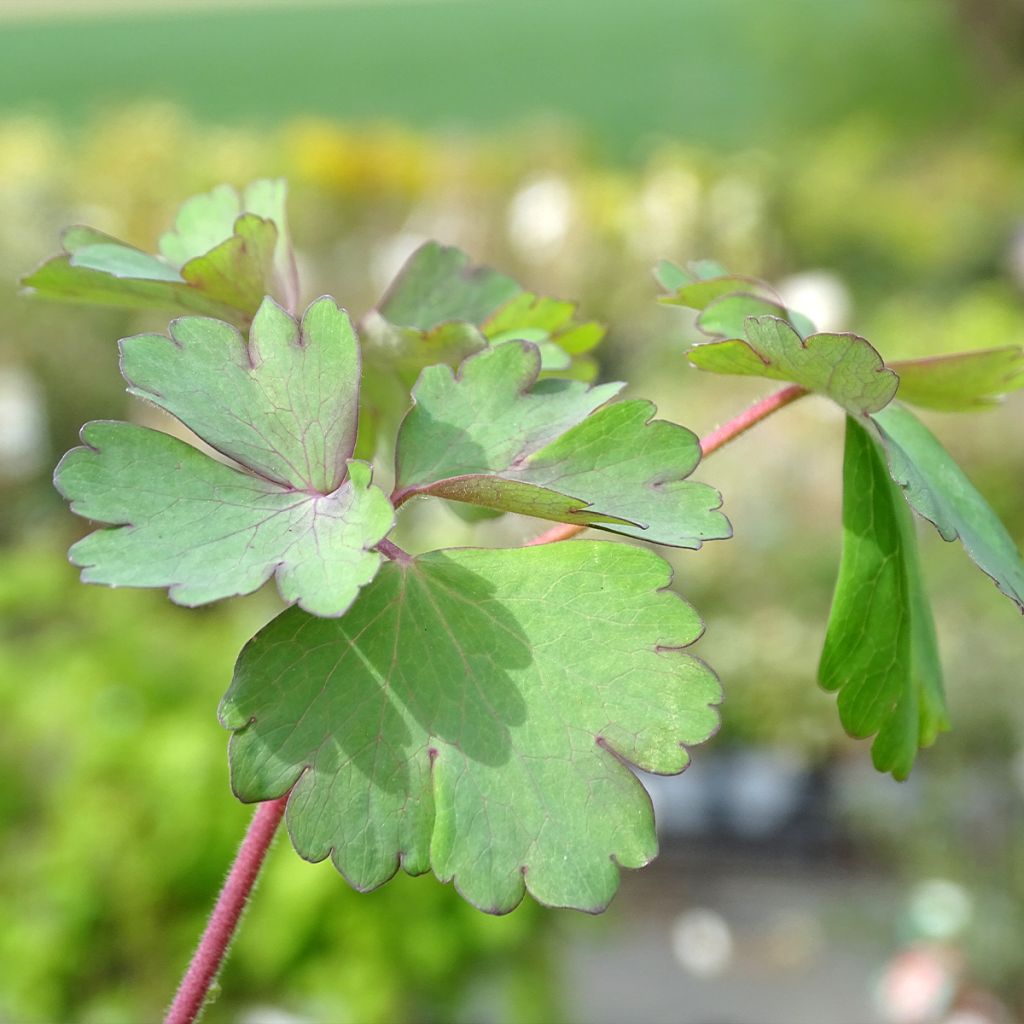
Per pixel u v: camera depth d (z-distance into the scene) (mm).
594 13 6348
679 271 292
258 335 243
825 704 1130
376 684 237
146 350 242
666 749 235
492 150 1911
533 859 233
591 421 248
